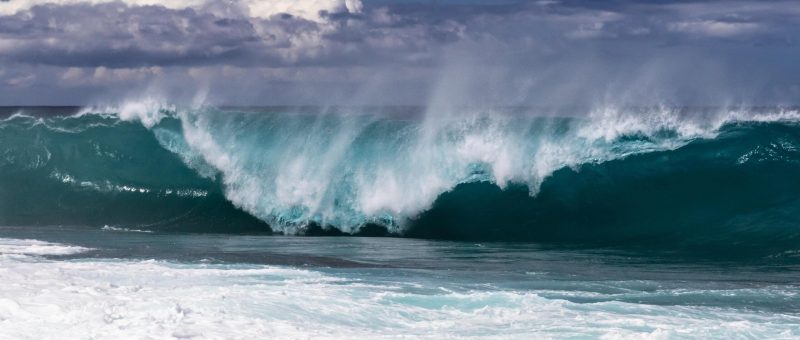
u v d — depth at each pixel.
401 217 24.12
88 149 26.89
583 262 18.09
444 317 11.65
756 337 10.62
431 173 24.14
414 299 12.72
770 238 21.30
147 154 26.58
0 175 26.78
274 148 25.56
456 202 23.94
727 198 22.77
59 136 27.16
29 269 14.50
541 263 17.81
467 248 20.50
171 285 13.47
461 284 14.44
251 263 16.44
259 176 25.34
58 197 26.39
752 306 12.85
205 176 25.88
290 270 15.32
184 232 24.08
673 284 14.88
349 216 24.38
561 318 11.64
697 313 12.24
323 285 13.84
